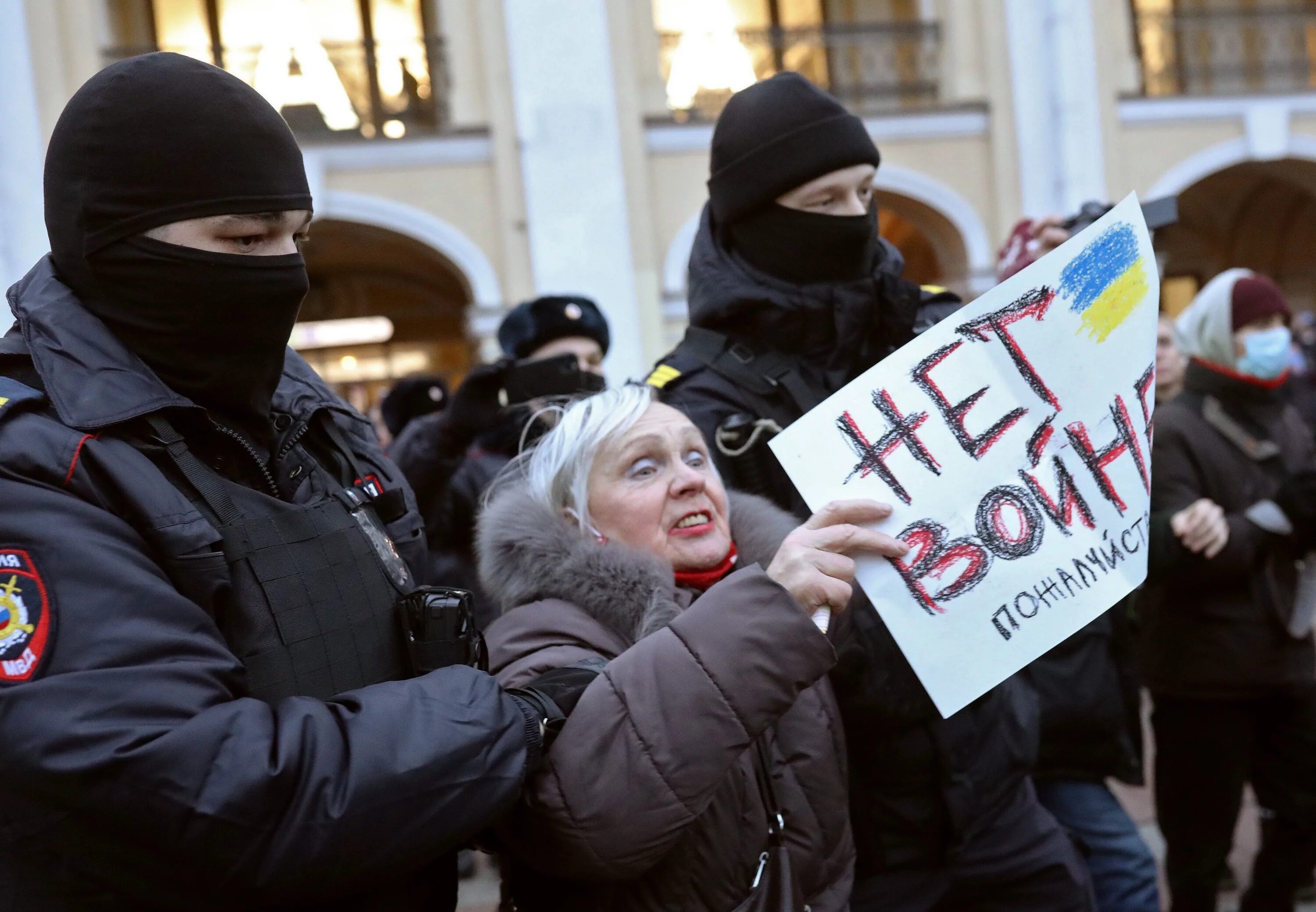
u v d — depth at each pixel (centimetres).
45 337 113
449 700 114
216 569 110
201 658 104
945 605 148
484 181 1003
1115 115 1089
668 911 138
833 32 1088
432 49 1029
